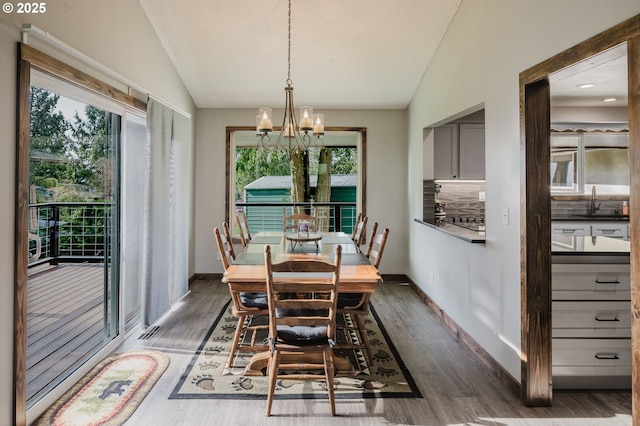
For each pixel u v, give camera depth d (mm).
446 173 4762
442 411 2240
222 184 5398
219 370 2725
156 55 3799
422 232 4605
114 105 3004
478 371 2748
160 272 3674
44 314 2346
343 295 2994
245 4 3422
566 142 4680
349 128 5434
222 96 5039
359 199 5562
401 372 2727
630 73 1570
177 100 4430
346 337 3369
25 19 1997
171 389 2455
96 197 2891
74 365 2645
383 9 3477
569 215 4738
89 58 2510
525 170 2320
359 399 2363
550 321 2303
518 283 2410
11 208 1936
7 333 1921
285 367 2271
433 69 4137
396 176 5465
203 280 5375
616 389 2508
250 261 2887
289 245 3572
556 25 2037
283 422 2123
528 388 2295
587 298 2465
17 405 1964
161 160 3672
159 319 3770
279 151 5984
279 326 2402
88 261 2809
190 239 5176
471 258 3137
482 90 2938
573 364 2486
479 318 2973
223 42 3924
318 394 2420
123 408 2232
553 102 3990
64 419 2121
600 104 4113
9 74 1906
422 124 4574
